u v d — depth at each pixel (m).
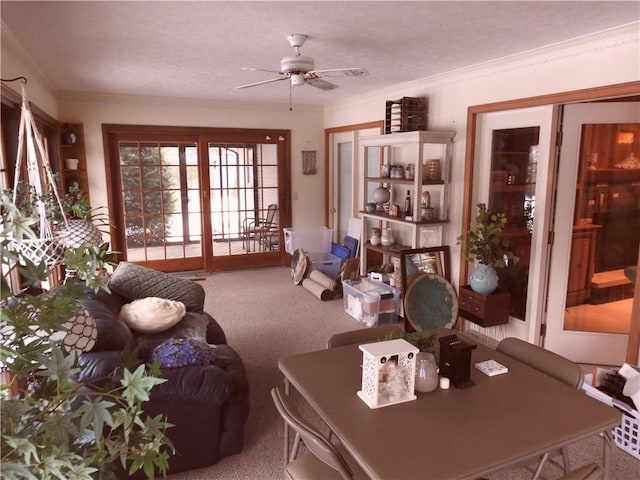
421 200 4.43
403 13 2.58
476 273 3.87
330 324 4.62
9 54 3.10
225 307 5.14
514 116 3.81
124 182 6.16
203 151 6.41
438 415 1.72
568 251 3.62
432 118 4.60
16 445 0.96
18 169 2.06
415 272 4.40
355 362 2.20
